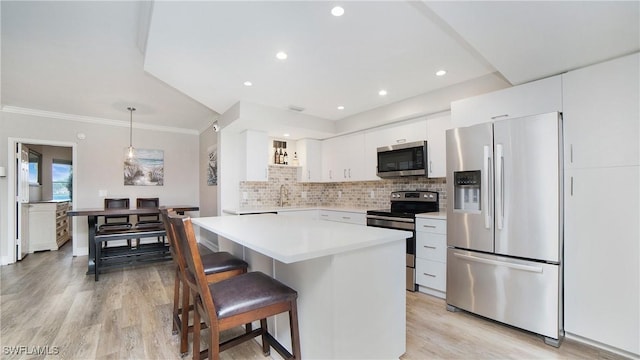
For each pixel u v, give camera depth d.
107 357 1.94
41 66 2.89
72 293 3.09
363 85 3.01
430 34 2.02
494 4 1.45
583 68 2.08
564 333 2.16
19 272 3.88
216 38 2.04
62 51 2.58
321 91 3.19
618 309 1.92
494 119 2.51
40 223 5.16
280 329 1.93
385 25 1.90
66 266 4.18
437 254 2.97
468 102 2.68
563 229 2.13
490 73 2.72
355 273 1.59
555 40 1.77
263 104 3.66
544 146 2.13
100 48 2.53
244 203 4.61
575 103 2.11
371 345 1.68
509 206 2.28
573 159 2.10
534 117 2.17
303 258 1.32
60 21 2.11
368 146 4.10
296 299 1.59
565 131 2.14
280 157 4.82
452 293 2.65
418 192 3.69
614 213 1.94
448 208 2.68
